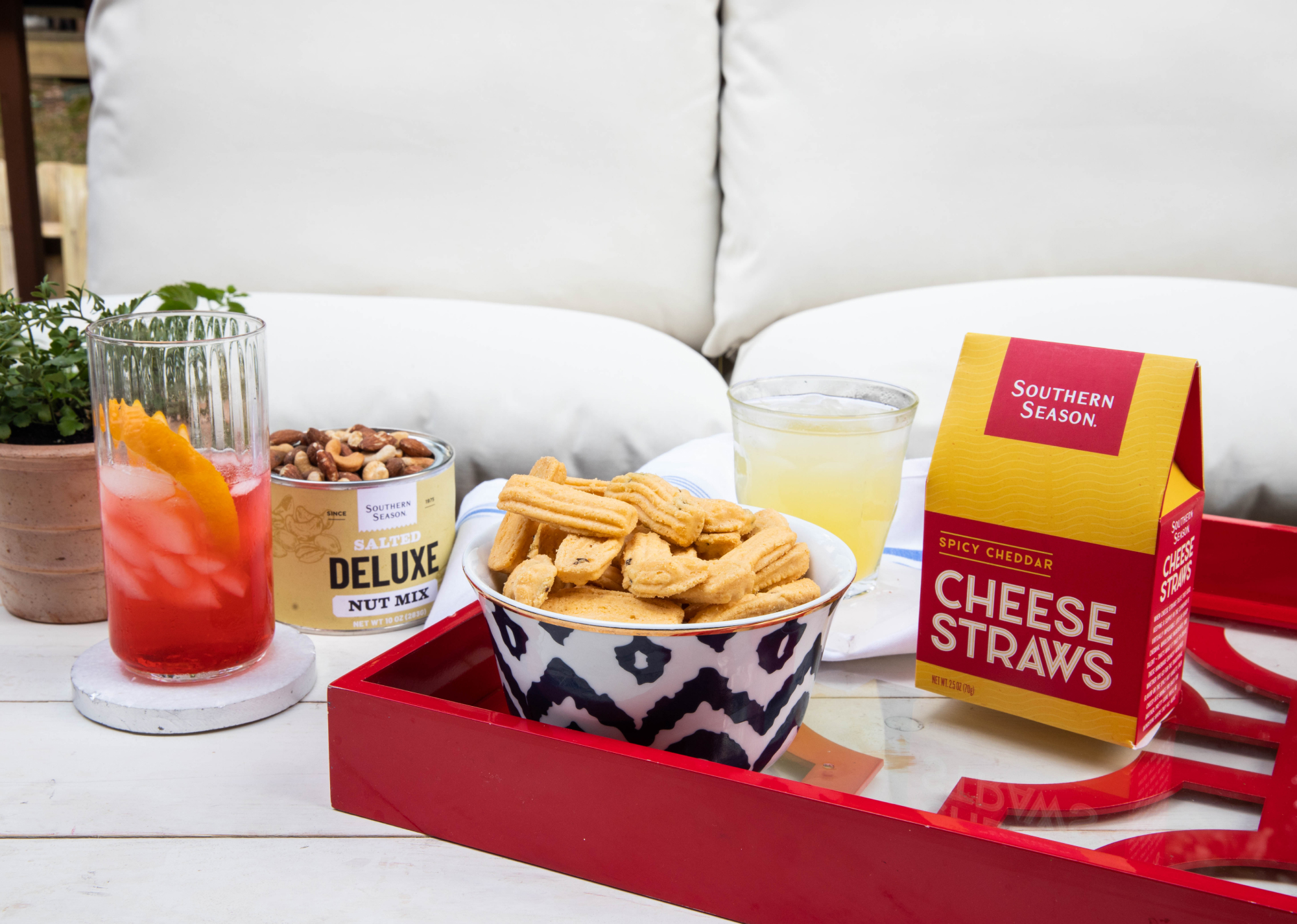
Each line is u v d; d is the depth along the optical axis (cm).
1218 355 104
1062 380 55
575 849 48
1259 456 99
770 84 132
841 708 60
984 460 56
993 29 126
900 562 78
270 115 132
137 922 44
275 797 53
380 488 71
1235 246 125
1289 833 47
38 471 69
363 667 54
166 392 58
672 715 49
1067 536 54
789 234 129
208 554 60
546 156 133
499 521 60
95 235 137
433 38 132
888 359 111
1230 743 56
